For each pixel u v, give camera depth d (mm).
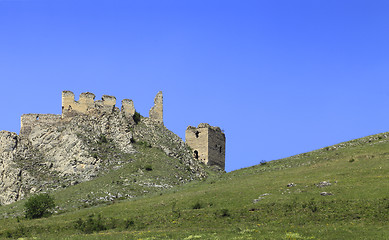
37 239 96688
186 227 100125
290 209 101312
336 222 93375
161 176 143750
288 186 116375
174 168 151000
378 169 117812
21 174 145125
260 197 111125
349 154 135625
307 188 112938
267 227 93125
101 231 102500
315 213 97875
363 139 149875
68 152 150750
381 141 143125
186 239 88562
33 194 139375
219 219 102125
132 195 131750
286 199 106312
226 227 97500
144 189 135375
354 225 90250
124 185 136500
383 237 81688
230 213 103750
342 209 97438
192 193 123875
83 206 125250
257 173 138500
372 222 91312
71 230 104438
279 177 127312
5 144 150875
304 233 86812
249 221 99500
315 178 119938
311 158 142000
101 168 146500
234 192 118312
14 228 107812
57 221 112000
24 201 135000
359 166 123250
